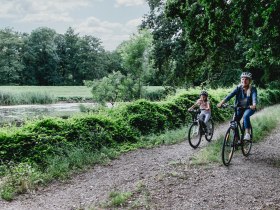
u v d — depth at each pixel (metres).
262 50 10.48
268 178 7.05
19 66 96.38
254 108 8.27
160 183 6.83
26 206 5.83
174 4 13.21
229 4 10.65
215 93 20.30
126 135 11.00
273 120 15.18
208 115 11.01
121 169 8.11
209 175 7.29
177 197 6.04
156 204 5.72
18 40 99.94
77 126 9.67
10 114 26.34
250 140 8.91
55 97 42.38
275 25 9.59
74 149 8.99
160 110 13.34
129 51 24.00
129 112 12.33
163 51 39.44
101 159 8.93
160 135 12.03
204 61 25.92
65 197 6.26
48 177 7.29
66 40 111.44
